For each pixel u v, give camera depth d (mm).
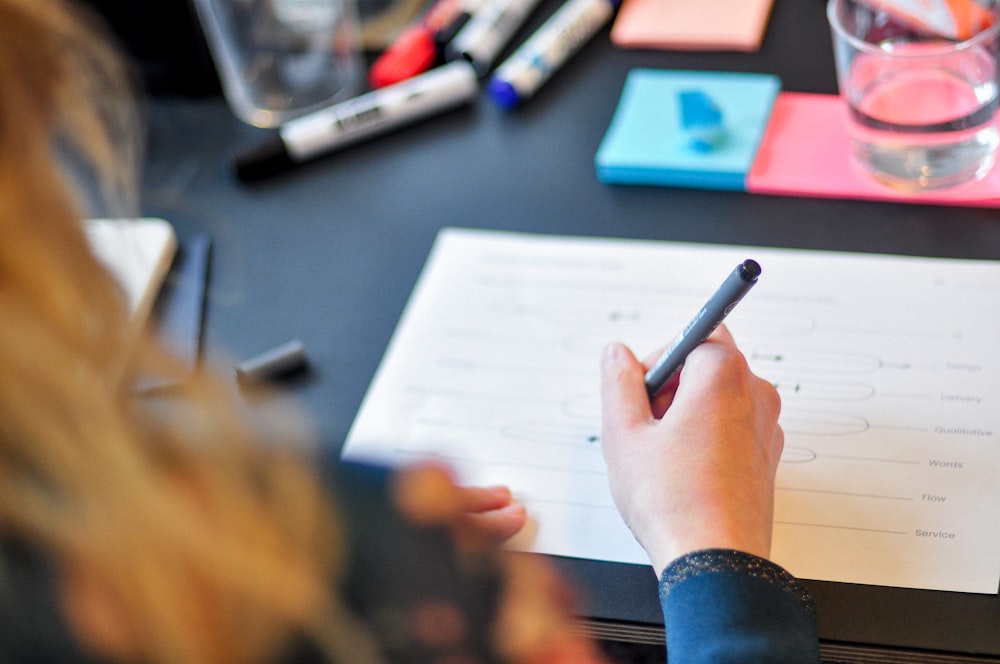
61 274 387
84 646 379
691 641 460
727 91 804
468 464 598
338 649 382
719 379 538
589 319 667
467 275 710
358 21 938
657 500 511
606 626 528
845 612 513
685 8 897
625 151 765
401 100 832
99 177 655
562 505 573
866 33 738
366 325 690
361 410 636
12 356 356
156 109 889
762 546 491
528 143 810
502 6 893
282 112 866
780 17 875
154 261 725
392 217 768
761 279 670
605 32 897
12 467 360
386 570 412
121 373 421
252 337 696
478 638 406
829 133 762
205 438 396
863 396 594
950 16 715
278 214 785
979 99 675
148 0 833
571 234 730
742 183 738
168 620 362
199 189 813
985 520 531
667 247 708
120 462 362
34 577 374
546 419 615
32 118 416
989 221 685
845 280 661
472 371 648
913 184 705
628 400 570
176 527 360
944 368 600
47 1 471
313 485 410
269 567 371
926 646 498
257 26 849
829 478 560
